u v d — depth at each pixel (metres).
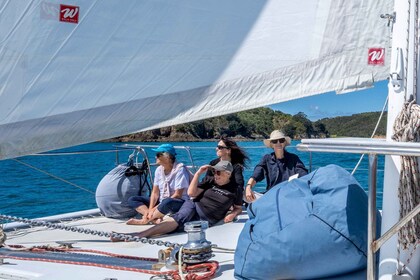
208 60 2.45
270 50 2.44
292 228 2.05
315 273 2.08
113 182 4.09
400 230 1.77
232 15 2.43
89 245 3.14
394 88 1.88
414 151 1.59
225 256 2.71
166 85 2.44
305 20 2.43
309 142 1.80
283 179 4.17
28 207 9.68
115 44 2.37
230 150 4.01
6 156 2.34
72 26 2.32
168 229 3.45
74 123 2.38
